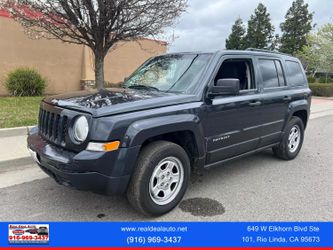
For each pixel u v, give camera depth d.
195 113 3.65
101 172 2.99
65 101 3.45
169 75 4.23
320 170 5.28
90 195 3.99
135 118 3.15
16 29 13.14
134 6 8.88
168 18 9.70
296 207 3.84
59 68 14.72
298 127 5.86
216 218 3.53
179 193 3.64
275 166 5.43
